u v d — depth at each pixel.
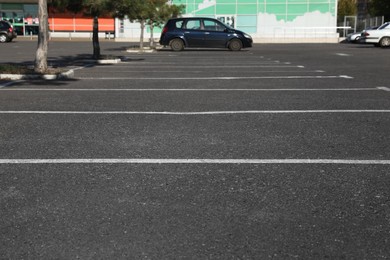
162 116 6.65
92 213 3.34
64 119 6.44
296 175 4.14
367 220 3.23
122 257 2.74
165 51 25.81
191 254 2.77
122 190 3.78
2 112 6.95
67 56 20.91
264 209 3.41
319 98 8.26
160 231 3.07
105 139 5.35
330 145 5.10
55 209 3.41
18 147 5.02
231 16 43.44
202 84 10.45
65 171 4.24
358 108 7.23
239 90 9.41
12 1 51.34
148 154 4.76
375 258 2.73
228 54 22.89
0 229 3.10
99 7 16.30
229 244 2.89
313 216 3.30
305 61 17.88
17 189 3.80
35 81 10.99
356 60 18.16
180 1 43.03
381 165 4.41
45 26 12.05
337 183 3.94
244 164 4.44
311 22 43.25
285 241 2.94
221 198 3.62
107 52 24.62
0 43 37.19
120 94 8.84
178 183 3.93
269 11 43.25
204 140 5.31
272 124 6.12
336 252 2.80
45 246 2.87
